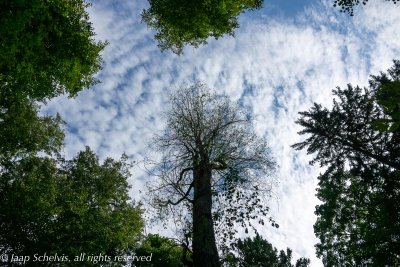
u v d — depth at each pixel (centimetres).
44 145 2153
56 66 1116
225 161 1086
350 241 2153
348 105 1625
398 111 300
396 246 1714
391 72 1596
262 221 885
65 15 1046
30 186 1986
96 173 2419
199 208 883
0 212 1841
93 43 1212
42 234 1877
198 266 773
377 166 1608
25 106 1947
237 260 898
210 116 1208
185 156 1133
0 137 1919
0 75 1109
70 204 2027
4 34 858
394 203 1688
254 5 1490
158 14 1530
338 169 1714
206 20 1463
